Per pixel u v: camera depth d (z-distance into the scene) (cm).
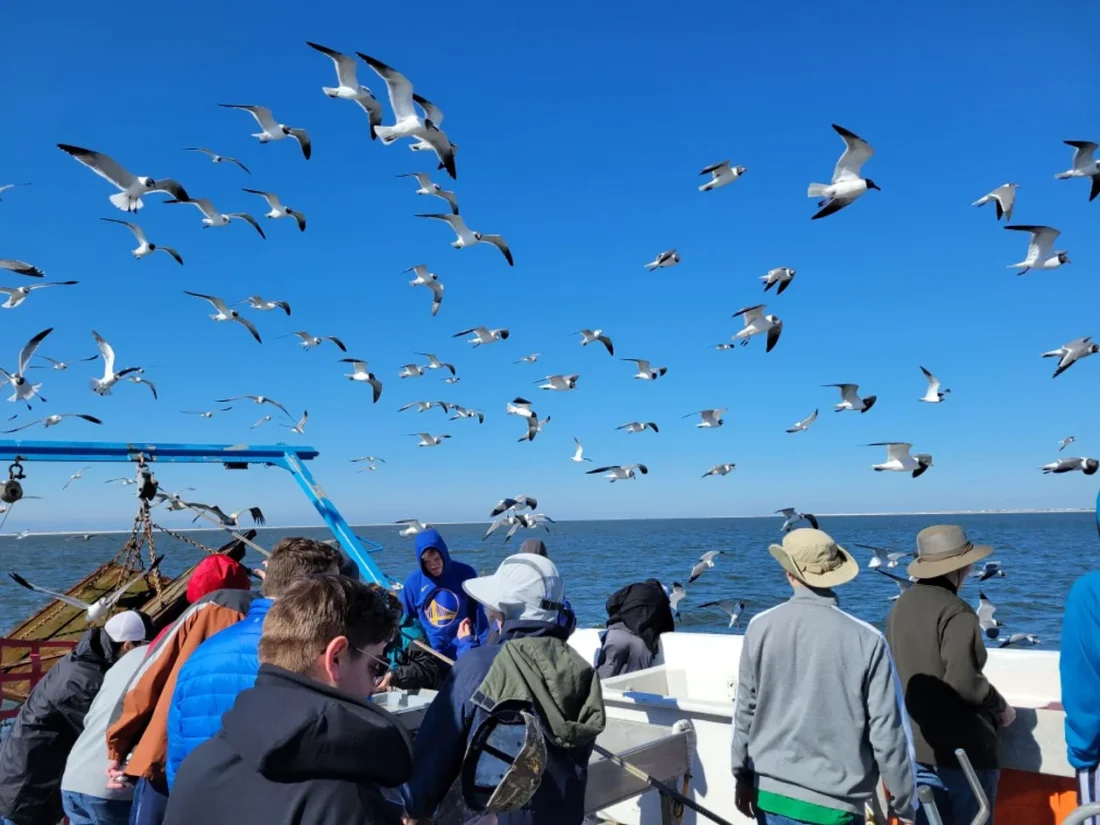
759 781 446
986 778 485
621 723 541
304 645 268
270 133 1410
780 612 450
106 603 723
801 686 433
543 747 341
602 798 461
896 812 426
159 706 434
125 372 1529
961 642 482
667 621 819
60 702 547
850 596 2402
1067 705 420
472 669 366
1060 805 519
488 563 3712
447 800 379
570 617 391
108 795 487
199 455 838
